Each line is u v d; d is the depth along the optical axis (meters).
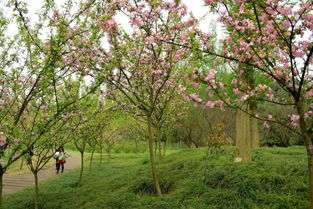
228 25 4.59
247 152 8.84
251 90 4.44
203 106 4.47
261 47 4.30
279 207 5.46
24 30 6.03
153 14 6.00
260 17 4.29
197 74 4.27
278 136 22.50
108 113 11.45
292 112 17.62
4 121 6.37
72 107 6.88
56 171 18.94
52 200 9.49
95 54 6.68
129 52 6.93
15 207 9.42
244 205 5.83
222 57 4.42
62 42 5.99
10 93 6.50
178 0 6.14
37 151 8.23
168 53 6.65
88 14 6.25
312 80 4.12
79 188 10.81
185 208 6.09
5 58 6.34
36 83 6.15
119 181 9.81
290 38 3.64
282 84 4.00
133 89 7.03
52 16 6.07
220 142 8.08
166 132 16.80
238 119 9.08
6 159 6.93
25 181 15.45
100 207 7.44
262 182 6.46
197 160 9.53
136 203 6.93
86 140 12.71
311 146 3.88
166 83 7.39
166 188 7.85
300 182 6.18
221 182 6.97
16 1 5.46
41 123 6.21
